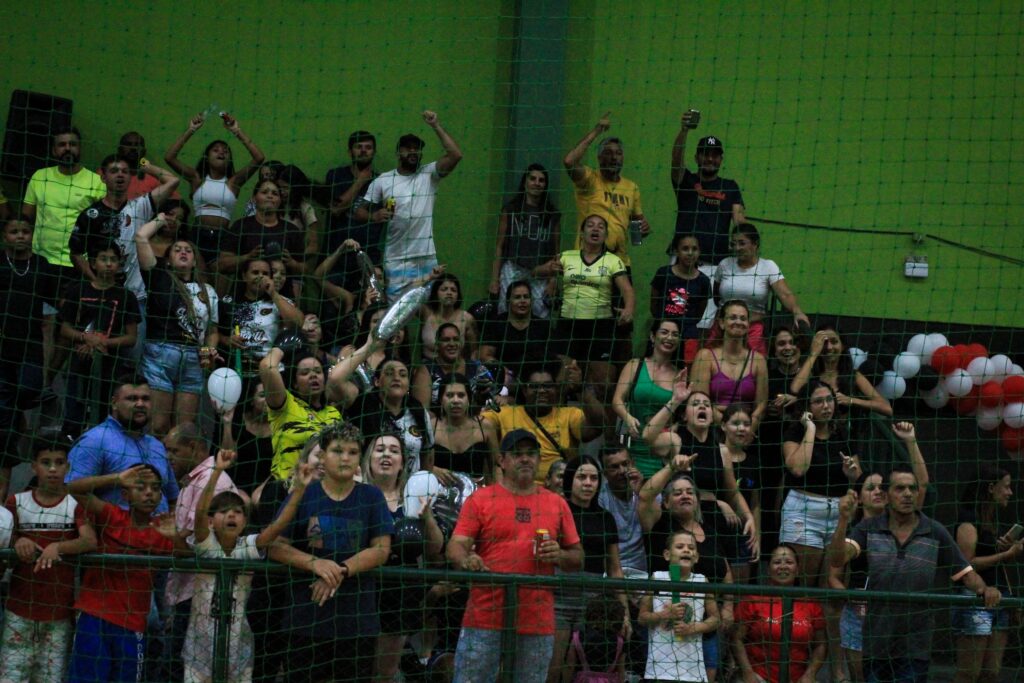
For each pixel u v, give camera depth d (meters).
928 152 28.38
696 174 26.14
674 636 18.19
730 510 20.42
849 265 28.02
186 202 26.08
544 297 24.86
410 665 18.89
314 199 26.30
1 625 17.67
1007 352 27.80
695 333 24.55
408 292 19.42
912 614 18.72
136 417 18.91
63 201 24.69
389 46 27.53
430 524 18.55
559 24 27.55
